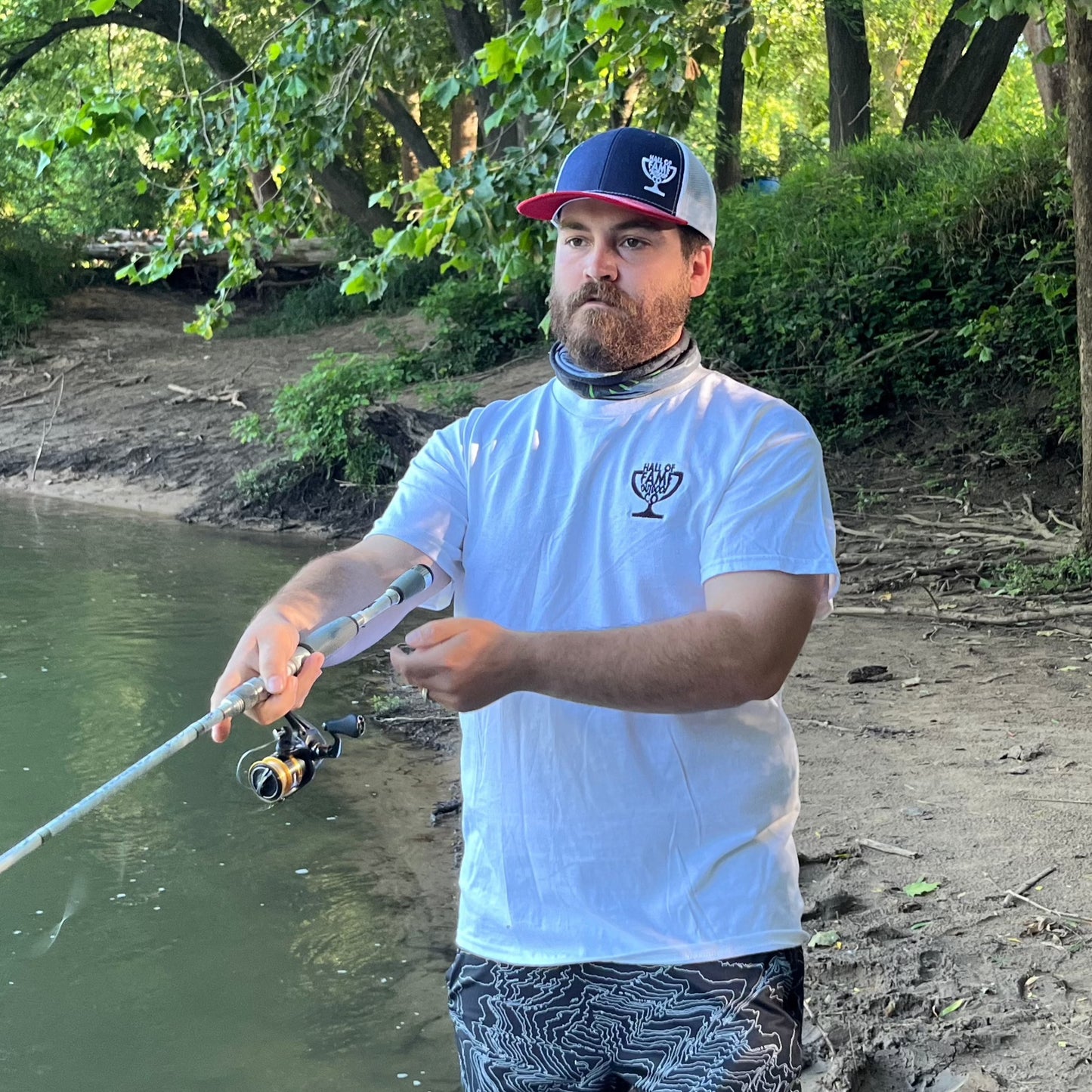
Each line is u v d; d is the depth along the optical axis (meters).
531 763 1.99
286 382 17.78
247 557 11.94
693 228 2.05
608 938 1.95
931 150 15.08
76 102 7.66
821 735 6.07
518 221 6.46
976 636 7.91
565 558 2.05
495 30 16.94
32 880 5.06
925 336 12.88
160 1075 3.76
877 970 3.92
